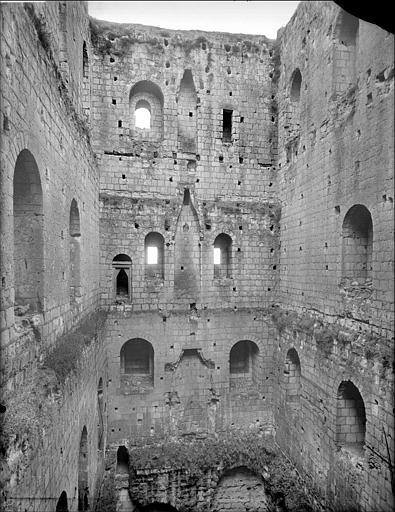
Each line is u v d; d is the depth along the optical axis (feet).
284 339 74.33
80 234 53.42
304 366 65.46
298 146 71.31
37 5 33.47
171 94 78.43
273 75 82.07
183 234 79.56
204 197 79.87
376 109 49.01
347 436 55.06
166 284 77.97
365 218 56.08
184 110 80.48
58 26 44.68
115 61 76.02
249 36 80.94
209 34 79.51
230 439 77.77
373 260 49.24
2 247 25.71
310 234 66.49
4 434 23.52
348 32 59.26
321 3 62.75
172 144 78.64
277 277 81.25
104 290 75.20
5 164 26.09
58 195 40.86
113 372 75.51
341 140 56.75
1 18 25.02
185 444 76.07
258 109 81.66
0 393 25.03
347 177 55.21
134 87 78.59
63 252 43.19
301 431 65.67
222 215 80.07
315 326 62.90
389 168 46.39
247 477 73.31
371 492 46.57
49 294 37.45
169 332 77.97
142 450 73.20
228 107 80.59
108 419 74.79
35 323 33.60
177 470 69.67
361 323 51.72
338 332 55.93
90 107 68.44
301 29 70.44
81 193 54.24
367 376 48.44
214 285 79.77
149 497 68.59
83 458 50.60
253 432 79.51
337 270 57.72
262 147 81.92
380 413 45.96
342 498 52.24
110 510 61.05
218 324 79.71
